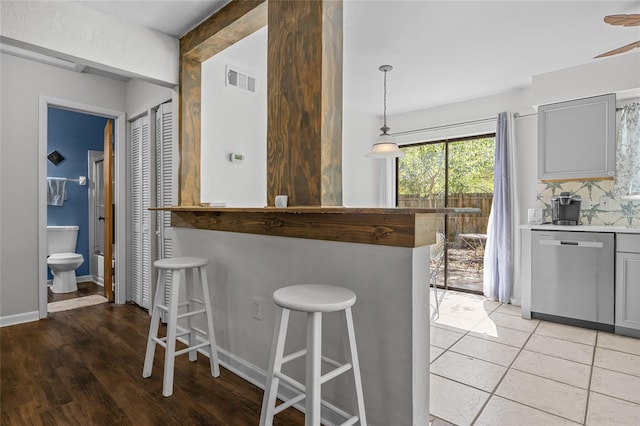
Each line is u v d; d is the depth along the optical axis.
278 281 1.89
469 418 1.68
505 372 2.16
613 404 1.79
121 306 3.61
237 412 1.73
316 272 1.70
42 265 3.18
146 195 3.49
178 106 2.76
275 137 1.92
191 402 1.81
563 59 3.02
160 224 3.22
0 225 2.97
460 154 4.33
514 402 1.82
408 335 1.36
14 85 3.05
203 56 2.71
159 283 2.07
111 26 2.39
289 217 1.82
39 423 1.61
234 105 3.08
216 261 2.31
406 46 2.78
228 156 3.02
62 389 1.92
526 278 3.25
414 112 4.60
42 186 3.18
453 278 4.38
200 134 2.81
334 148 1.77
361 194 4.68
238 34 2.38
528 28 2.48
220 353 2.26
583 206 3.37
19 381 2.00
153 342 2.06
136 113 3.60
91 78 3.54
